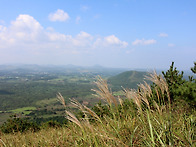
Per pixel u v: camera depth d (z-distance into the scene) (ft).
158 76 11.80
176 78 22.75
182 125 11.57
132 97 11.51
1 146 14.02
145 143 9.70
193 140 9.27
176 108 16.80
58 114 276.82
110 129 11.10
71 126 14.94
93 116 10.21
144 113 11.95
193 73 23.80
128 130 11.14
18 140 15.62
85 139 10.73
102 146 10.03
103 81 10.17
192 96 17.92
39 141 14.62
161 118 10.73
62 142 13.02
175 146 9.40
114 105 11.09
